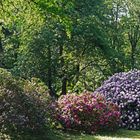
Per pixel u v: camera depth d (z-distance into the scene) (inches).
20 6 646.5
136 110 587.5
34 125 429.1
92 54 1100.5
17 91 432.5
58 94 1168.2
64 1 617.6
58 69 1079.6
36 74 1043.3
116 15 1270.9
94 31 1061.8
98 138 466.3
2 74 451.8
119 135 511.5
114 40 1267.2
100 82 1217.4
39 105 450.3
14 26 1045.8
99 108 525.7
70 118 513.0
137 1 1290.6
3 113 400.2
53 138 449.4
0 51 1173.1
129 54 1354.6
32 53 1034.1
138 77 629.9
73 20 1023.0
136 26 1317.7
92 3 1106.1
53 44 1042.7
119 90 611.5
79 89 1210.6
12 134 403.9
